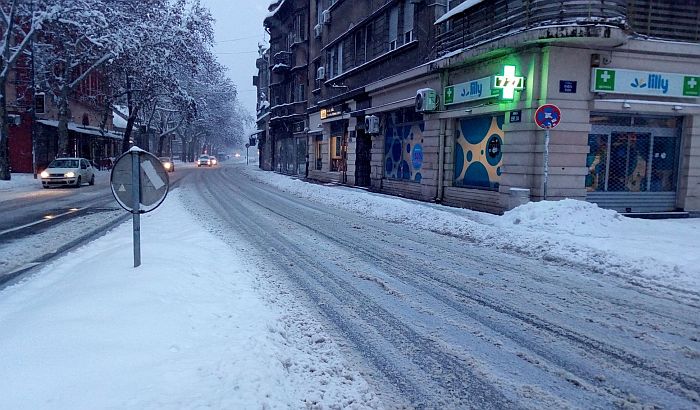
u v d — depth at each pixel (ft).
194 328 13.12
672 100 43.21
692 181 44.91
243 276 21.33
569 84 40.78
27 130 117.50
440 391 11.69
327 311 17.62
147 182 18.84
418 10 59.00
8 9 92.07
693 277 22.07
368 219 43.86
